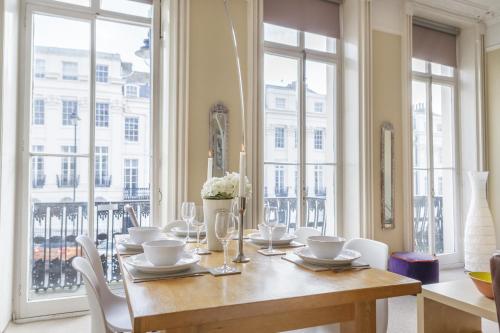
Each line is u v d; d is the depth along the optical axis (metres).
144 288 1.22
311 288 1.23
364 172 4.03
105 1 3.30
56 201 3.12
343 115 4.24
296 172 4.04
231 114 3.46
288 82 4.02
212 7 3.43
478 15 4.88
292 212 4.00
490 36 4.98
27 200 2.97
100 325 1.31
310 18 4.08
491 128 4.95
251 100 3.52
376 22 4.24
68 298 3.03
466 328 1.98
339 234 4.18
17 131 2.94
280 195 3.94
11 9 2.74
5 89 2.60
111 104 3.33
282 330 1.23
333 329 1.78
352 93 4.14
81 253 3.20
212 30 3.42
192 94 3.31
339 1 4.24
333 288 1.23
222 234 1.49
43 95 3.10
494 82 4.93
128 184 3.39
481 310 1.60
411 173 4.32
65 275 3.16
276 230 2.05
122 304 2.01
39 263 3.07
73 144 3.18
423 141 4.86
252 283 1.29
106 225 3.31
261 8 3.64
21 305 2.91
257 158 3.55
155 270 1.36
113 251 3.34
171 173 3.25
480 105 4.95
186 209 1.97
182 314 1.01
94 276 1.48
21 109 2.97
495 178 4.90
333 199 4.22
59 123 3.14
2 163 2.56
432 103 4.94
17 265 2.92
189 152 3.28
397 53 4.37
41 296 3.07
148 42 3.48
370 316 1.33
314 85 4.17
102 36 3.31
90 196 3.21
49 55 3.12
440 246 4.93
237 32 3.52
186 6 3.29
